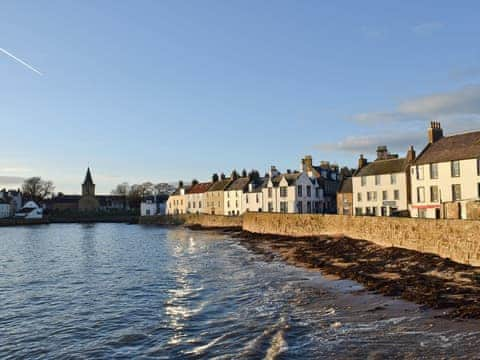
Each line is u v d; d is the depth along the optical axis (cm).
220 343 1520
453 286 2108
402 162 5662
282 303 2044
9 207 14200
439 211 4603
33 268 3481
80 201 15925
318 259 3366
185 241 5700
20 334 1730
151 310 2030
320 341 1473
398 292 2116
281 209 7444
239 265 3316
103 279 2897
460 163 4431
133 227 9944
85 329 1773
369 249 3525
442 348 1354
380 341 1445
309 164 8031
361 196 6109
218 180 10375
